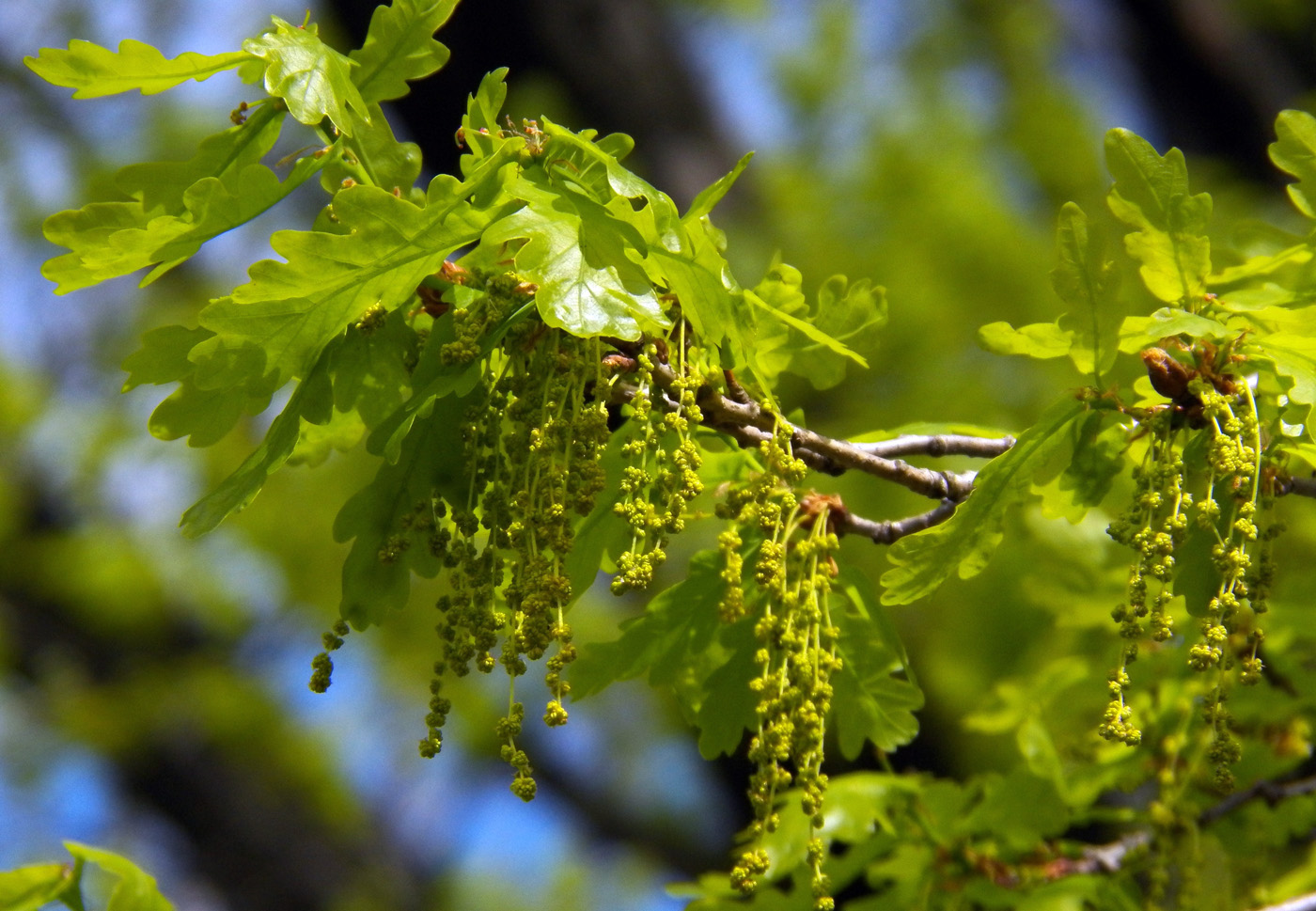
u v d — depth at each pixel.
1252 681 0.96
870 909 1.06
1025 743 1.07
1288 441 0.99
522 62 1.84
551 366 0.97
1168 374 0.99
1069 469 1.00
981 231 1.67
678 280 0.97
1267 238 1.04
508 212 0.97
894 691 1.02
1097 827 1.32
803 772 0.97
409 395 0.99
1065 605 1.11
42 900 1.00
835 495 1.01
